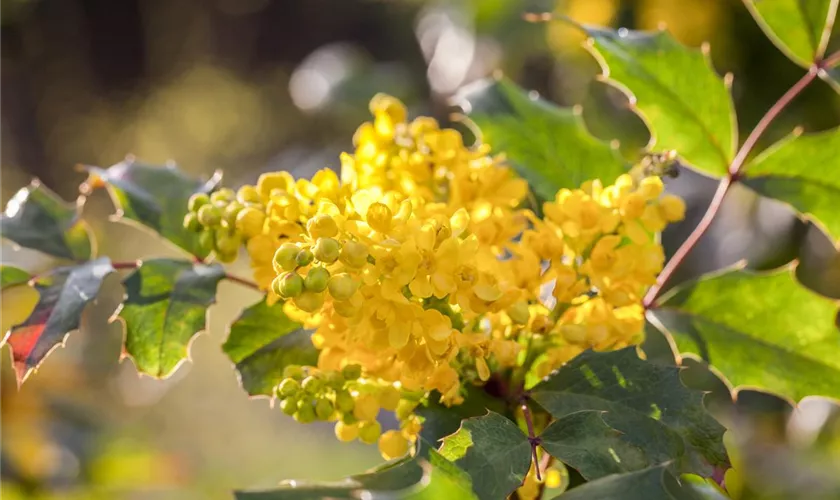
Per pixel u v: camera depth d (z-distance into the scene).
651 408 0.59
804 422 0.90
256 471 1.90
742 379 0.63
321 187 0.59
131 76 3.69
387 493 0.56
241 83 3.56
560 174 0.65
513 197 0.61
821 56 0.65
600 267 0.60
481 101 0.65
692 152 0.65
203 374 2.32
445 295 0.58
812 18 0.65
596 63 1.05
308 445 2.05
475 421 0.58
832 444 0.95
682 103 0.64
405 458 0.59
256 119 3.52
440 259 0.58
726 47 0.90
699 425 0.59
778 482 0.92
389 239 0.58
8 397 0.89
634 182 0.62
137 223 0.64
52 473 0.87
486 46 1.27
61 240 0.65
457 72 1.34
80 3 3.54
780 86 0.87
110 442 0.92
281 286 0.58
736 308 0.63
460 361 0.60
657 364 0.59
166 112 3.66
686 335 0.63
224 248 0.60
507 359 0.59
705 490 0.58
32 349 0.61
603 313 0.60
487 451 0.58
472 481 0.57
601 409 0.59
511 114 0.65
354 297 0.58
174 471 0.94
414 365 0.59
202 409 2.18
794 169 0.64
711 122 0.64
